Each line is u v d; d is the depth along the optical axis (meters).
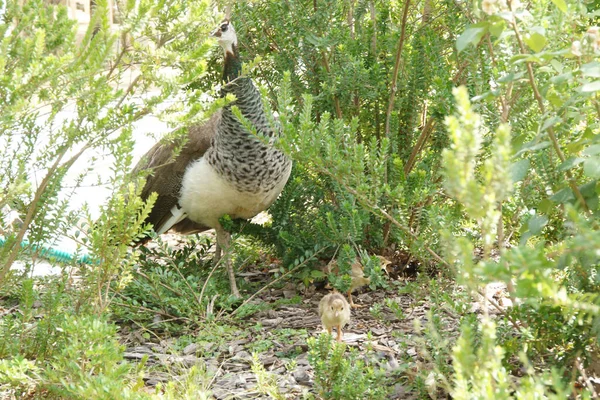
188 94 5.93
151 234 9.16
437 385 5.54
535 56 4.36
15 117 5.07
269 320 8.46
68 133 5.67
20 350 6.07
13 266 9.23
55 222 6.58
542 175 5.57
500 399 3.33
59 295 6.20
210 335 7.93
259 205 9.26
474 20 7.84
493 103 6.16
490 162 3.42
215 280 9.44
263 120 8.71
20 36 5.72
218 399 6.33
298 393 6.39
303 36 9.84
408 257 9.67
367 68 10.12
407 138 9.80
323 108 9.85
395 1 11.41
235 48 8.52
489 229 3.49
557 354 5.39
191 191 9.07
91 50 5.40
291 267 9.06
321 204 9.81
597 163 4.42
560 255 4.17
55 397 5.38
